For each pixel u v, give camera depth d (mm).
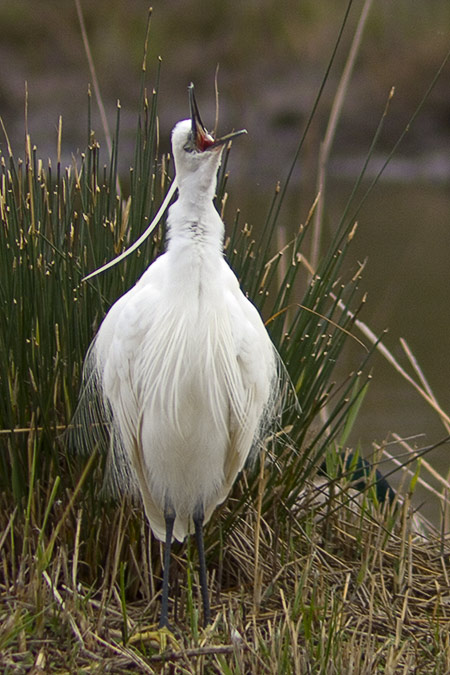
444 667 5832
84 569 6848
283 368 7137
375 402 14172
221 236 6211
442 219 25812
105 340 6480
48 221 7109
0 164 7734
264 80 34719
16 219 6906
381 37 36375
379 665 5949
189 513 6676
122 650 5746
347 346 16500
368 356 7348
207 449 6422
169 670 5562
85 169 7426
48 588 6141
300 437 7328
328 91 34062
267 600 6672
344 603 6238
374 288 19641
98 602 6379
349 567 7230
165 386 6188
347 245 7348
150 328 6180
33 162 7125
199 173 6027
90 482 6789
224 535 7180
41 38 36219
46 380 6758
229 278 6438
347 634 6277
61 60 35594
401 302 18844
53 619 5938
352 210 26188
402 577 6973
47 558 6074
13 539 6621
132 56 35406
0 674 5508
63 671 5617
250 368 6383
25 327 6766
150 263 7102
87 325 6930
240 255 7328
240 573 7145
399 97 34000
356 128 33438
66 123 31812
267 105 32875
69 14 36906
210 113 31016
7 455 6867
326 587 6652
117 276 7008
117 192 7504
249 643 5965
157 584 7113
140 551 7055
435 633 6117
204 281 6102
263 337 6539
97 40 36531
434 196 28797
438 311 18344
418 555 7551
